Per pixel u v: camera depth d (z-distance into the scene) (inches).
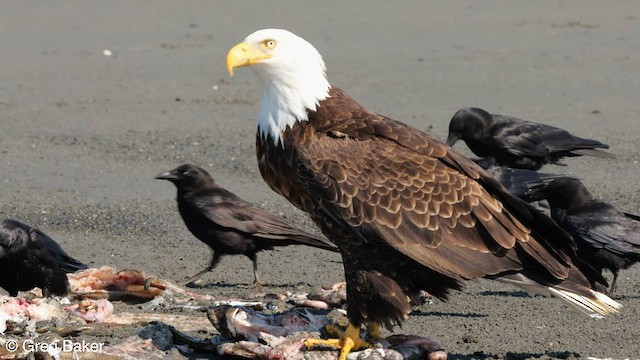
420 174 409.1
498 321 483.8
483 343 449.1
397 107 1005.2
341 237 416.8
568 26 1406.3
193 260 613.3
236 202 572.7
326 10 1556.3
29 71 1182.9
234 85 1107.3
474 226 405.7
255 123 941.8
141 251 630.5
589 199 551.8
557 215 550.9
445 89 1079.6
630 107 992.9
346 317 443.5
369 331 427.5
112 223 683.4
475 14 1508.4
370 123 419.8
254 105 1017.5
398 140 415.5
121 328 454.9
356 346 417.7
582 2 1565.0
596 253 539.5
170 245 643.5
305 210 428.1
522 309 504.7
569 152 713.0
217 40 1358.3
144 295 518.3
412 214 405.4
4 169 805.2
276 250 634.8
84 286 523.2
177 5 1598.2
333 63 1208.8
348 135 417.1
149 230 670.5
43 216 697.0
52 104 1028.5
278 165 423.8
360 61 1218.0
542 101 1023.6
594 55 1228.5
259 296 525.7
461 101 1027.3
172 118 965.2
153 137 893.2
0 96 1059.3
